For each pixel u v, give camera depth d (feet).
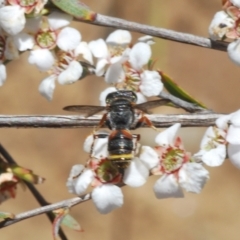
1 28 0.59
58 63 0.60
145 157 0.59
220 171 1.19
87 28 1.22
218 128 0.58
